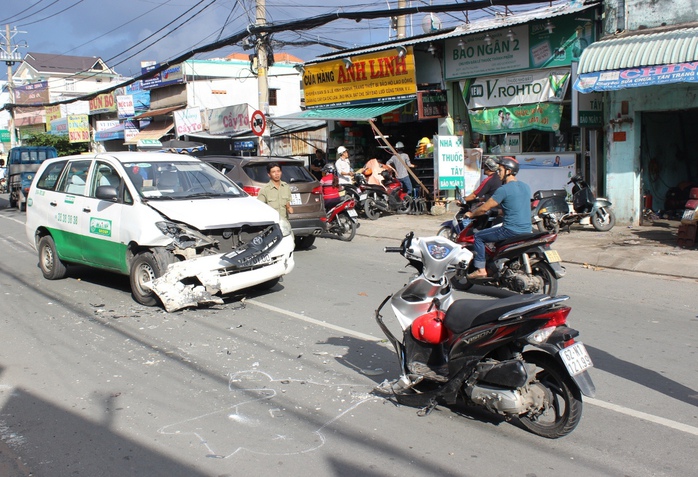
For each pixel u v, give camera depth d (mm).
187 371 5719
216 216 7902
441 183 15852
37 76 61719
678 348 6180
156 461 4074
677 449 4129
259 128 17641
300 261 11430
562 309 4148
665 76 11328
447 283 4855
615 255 10570
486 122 16141
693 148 15586
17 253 12820
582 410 4586
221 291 7648
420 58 17594
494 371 4289
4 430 4562
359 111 18250
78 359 6074
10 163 27703
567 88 14406
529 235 7672
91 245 8844
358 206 16547
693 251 10617
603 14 13484
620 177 13555
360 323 7215
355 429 4512
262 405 4949
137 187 8367
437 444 4270
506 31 15156
